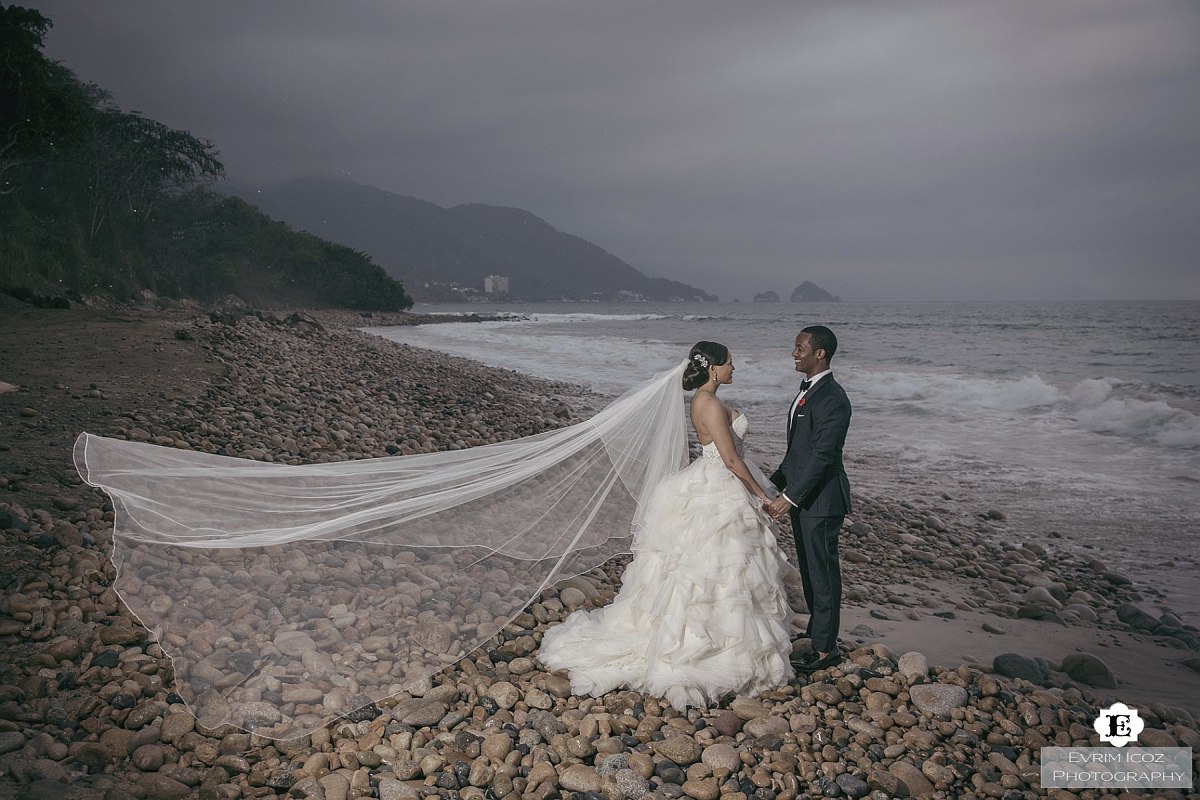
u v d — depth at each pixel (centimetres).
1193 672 519
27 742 306
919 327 5525
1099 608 668
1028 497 1011
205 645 357
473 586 439
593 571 591
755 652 401
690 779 325
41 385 883
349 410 1080
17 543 464
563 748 338
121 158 5019
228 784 301
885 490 1048
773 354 3114
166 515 402
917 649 516
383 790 304
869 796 327
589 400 1730
